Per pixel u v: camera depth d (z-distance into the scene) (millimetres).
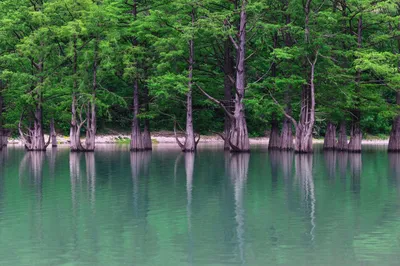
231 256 14773
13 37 55438
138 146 57500
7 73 53188
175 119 58281
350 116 54594
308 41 49375
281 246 15703
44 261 14383
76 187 27125
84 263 14219
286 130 56406
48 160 44344
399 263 14102
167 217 19625
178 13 54875
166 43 53656
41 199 23375
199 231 17484
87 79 54406
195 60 59062
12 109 60938
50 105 59156
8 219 19266
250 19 52906
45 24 53562
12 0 55688
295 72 52562
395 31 51219
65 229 17750
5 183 28609
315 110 52344
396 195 24359
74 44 53531
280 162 41812
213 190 26000
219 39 54781
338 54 51906
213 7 56688
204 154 52219
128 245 15867
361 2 48656
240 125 52719
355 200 23078
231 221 18906
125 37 58375
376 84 51219
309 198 23562
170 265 14055
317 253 15008
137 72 56531
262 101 52094
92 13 52688
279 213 20266
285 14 53688
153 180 29984
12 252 15188
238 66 52594
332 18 47062
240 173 33500
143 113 57562
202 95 60438
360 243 16000
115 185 27828
